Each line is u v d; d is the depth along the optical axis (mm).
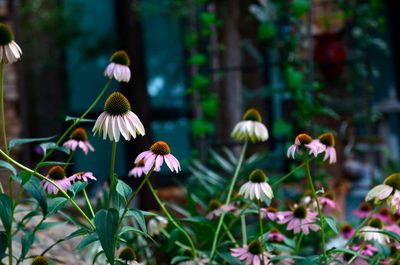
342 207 5367
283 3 5020
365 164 6828
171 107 9852
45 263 1856
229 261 2188
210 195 3629
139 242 3002
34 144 9055
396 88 8867
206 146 5461
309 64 4961
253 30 7145
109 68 2244
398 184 2016
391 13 8906
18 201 2078
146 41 9859
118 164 9531
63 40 9719
